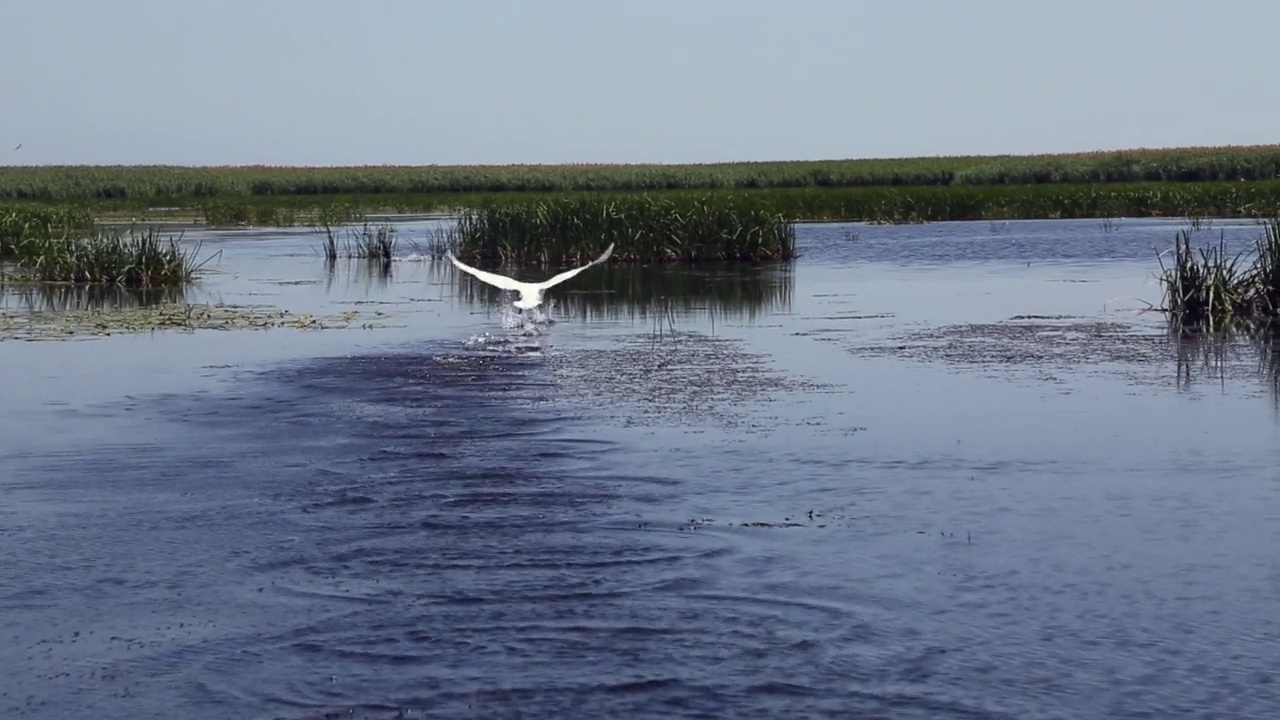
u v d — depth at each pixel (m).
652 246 36.78
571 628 8.34
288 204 83.38
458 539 10.15
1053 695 7.35
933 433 13.60
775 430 13.77
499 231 38.44
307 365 18.22
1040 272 32.75
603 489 11.52
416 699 7.39
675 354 19.11
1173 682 7.49
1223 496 11.19
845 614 8.52
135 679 7.73
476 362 18.39
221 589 9.16
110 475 12.26
